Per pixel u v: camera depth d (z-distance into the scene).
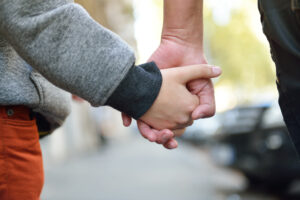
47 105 0.79
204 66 0.82
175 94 0.79
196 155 11.10
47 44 0.71
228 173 6.60
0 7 0.70
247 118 4.28
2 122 0.73
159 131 0.79
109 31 0.74
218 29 15.78
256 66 15.54
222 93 17.70
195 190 5.05
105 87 0.72
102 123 18.72
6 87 0.73
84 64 0.72
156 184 5.77
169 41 0.93
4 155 0.73
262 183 4.59
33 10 0.71
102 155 12.84
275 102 4.39
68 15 0.72
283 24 0.75
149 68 0.78
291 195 4.23
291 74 0.75
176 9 0.92
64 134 12.01
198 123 16.11
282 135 3.83
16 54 0.75
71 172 7.95
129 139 25.56
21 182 0.75
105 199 4.60
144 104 0.76
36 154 0.78
